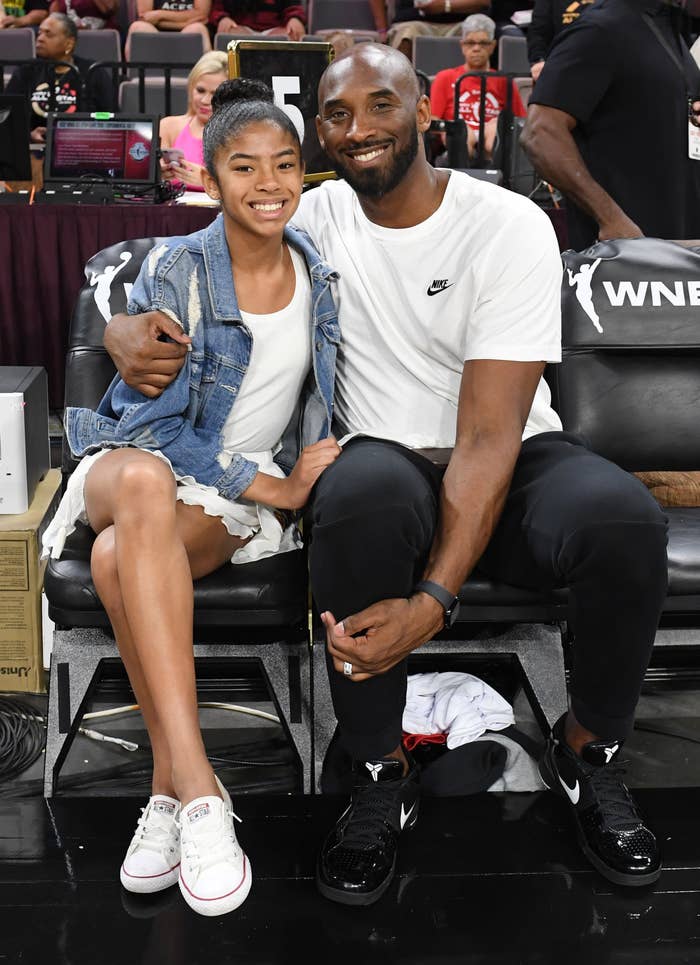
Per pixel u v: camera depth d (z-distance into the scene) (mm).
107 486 1646
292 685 1884
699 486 2195
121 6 6875
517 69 6250
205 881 1501
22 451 2180
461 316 1807
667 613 1951
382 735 1647
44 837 1760
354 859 1622
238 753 2055
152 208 3459
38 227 3434
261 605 1785
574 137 2768
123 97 5348
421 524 1604
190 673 1597
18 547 2141
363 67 1703
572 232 2877
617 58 2637
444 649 1923
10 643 2197
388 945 1524
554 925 1568
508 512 1716
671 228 2768
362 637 1549
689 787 1930
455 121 4176
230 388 1800
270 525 1855
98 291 2150
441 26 6508
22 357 3545
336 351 1851
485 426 1698
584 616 1609
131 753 2049
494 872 1684
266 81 2760
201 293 1777
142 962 1486
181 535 1728
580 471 1654
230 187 1699
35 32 6766
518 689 2223
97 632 1867
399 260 1816
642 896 1631
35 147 4539
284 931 1551
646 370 2219
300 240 1840
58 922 1562
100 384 2094
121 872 1631
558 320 1776
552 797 1884
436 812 1836
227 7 6680
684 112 2707
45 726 2090
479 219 1780
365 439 1823
